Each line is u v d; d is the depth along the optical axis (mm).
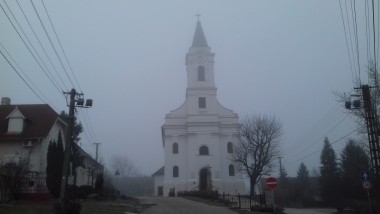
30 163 36125
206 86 73875
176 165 72375
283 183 87250
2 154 37281
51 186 34188
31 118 39750
